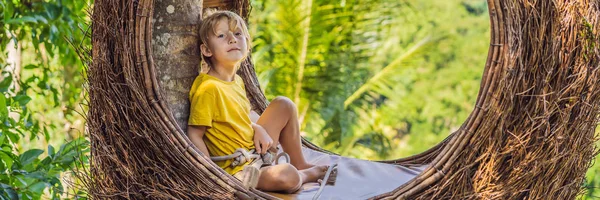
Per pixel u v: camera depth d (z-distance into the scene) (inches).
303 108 255.4
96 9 100.6
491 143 95.9
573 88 98.0
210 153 109.3
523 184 97.0
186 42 109.7
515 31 95.7
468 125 96.7
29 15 153.5
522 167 96.2
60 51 160.4
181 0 108.9
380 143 290.0
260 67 251.3
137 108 96.7
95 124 99.9
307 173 111.3
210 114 107.4
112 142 98.7
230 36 110.4
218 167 98.3
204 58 113.4
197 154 97.0
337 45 257.4
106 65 97.7
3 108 127.5
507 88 94.7
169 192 97.0
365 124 283.7
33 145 223.0
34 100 204.7
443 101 424.2
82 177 106.3
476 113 96.3
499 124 95.4
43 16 154.8
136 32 96.1
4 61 175.5
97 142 101.2
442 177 97.3
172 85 108.1
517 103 96.3
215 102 108.0
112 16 98.0
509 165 96.6
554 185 99.5
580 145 101.4
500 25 94.5
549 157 97.2
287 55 249.8
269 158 111.1
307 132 268.2
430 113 421.4
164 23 107.5
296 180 105.3
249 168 99.0
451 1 443.2
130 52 96.3
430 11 440.8
